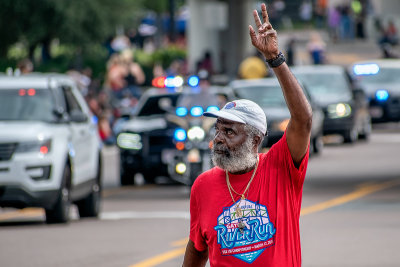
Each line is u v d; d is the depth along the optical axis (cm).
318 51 10088
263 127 1179
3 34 6988
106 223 3003
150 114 4266
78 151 3102
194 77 3781
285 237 1170
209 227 1183
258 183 1176
